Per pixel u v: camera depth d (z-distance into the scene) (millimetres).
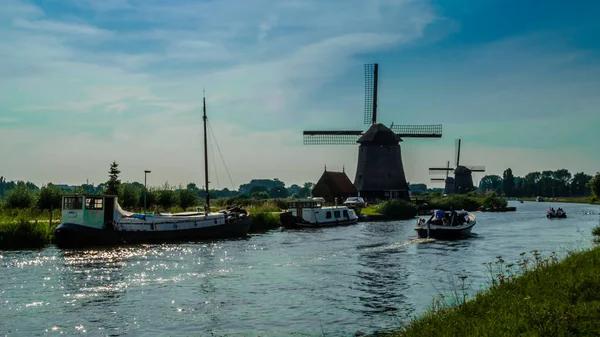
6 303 21156
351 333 16891
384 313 19344
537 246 39562
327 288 23969
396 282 25250
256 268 29625
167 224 44250
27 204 58531
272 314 19453
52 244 40531
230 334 17031
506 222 70312
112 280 25984
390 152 97438
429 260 32562
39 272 28172
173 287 24328
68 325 18125
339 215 66125
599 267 19344
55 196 58688
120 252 36812
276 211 75125
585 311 13180
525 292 16703
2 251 36875
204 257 34219
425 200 103062
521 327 12148
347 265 30688
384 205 81562
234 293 23031
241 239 46844
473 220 50344
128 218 42531
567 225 63938
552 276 18516
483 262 31391
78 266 30266
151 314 19531
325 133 99875
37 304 21016
